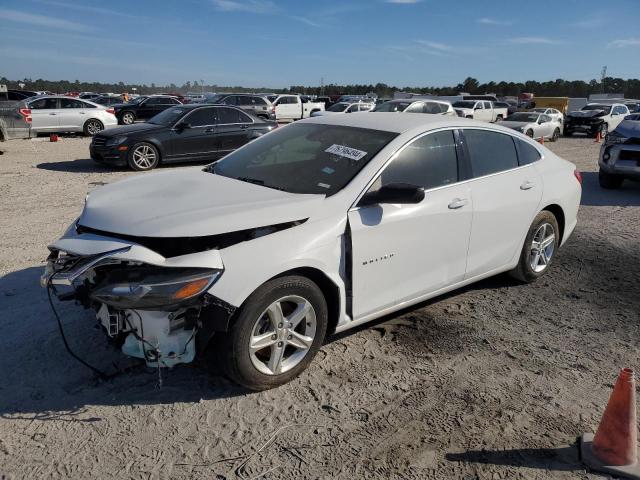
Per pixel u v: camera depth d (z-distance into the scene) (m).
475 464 2.75
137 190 3.63
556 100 37.84
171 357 2.99
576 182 5.46
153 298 2.80
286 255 3.13
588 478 2.67
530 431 3.02
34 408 3.07
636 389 3.47
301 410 3.14
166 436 2.88
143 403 3.15
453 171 4.19
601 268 5.85
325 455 2.78
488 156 4.54
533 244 5.12
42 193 9.02
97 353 3.64
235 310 2.98
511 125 21.36
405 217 3.71
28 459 2.68
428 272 4.02
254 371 3.17
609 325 4.43
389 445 2.87
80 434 2.87
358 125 4.24
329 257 3.34
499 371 3.65
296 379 3.46
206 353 3.34
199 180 3.88
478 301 4.83
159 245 2.99
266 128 13.88
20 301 4.42
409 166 3.88
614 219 8.20
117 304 2.81
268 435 2.92
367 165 3.68
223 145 13.22
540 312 4.64
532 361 3.80
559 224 5.43
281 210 3.24
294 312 3.29
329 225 3.35
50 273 3.13
